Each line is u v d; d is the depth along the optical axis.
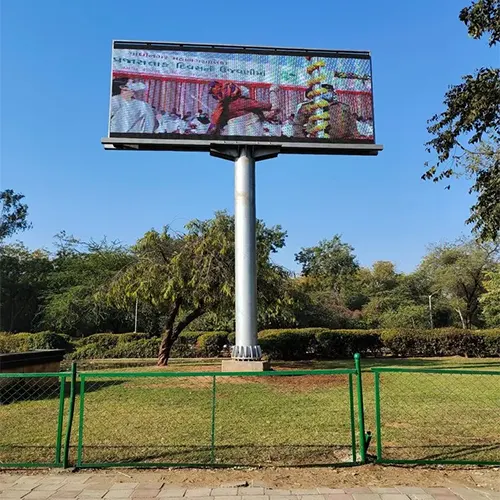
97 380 11.98
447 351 22.62
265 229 36.00
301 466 5.39
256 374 5.49
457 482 4.89
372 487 4.73
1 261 42.19
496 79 6.08
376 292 49.09
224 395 9.91
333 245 62.16
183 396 9.78
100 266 34.62
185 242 16.08
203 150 14.67
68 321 31.66
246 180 14.27
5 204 44.59
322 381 11.80
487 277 34.53
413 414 8.18
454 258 37.78
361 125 15.23
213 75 14.90
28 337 21.86
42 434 6.85
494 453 5.93
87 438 6.60
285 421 7.60
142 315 31.70
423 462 5.41
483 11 6.10
